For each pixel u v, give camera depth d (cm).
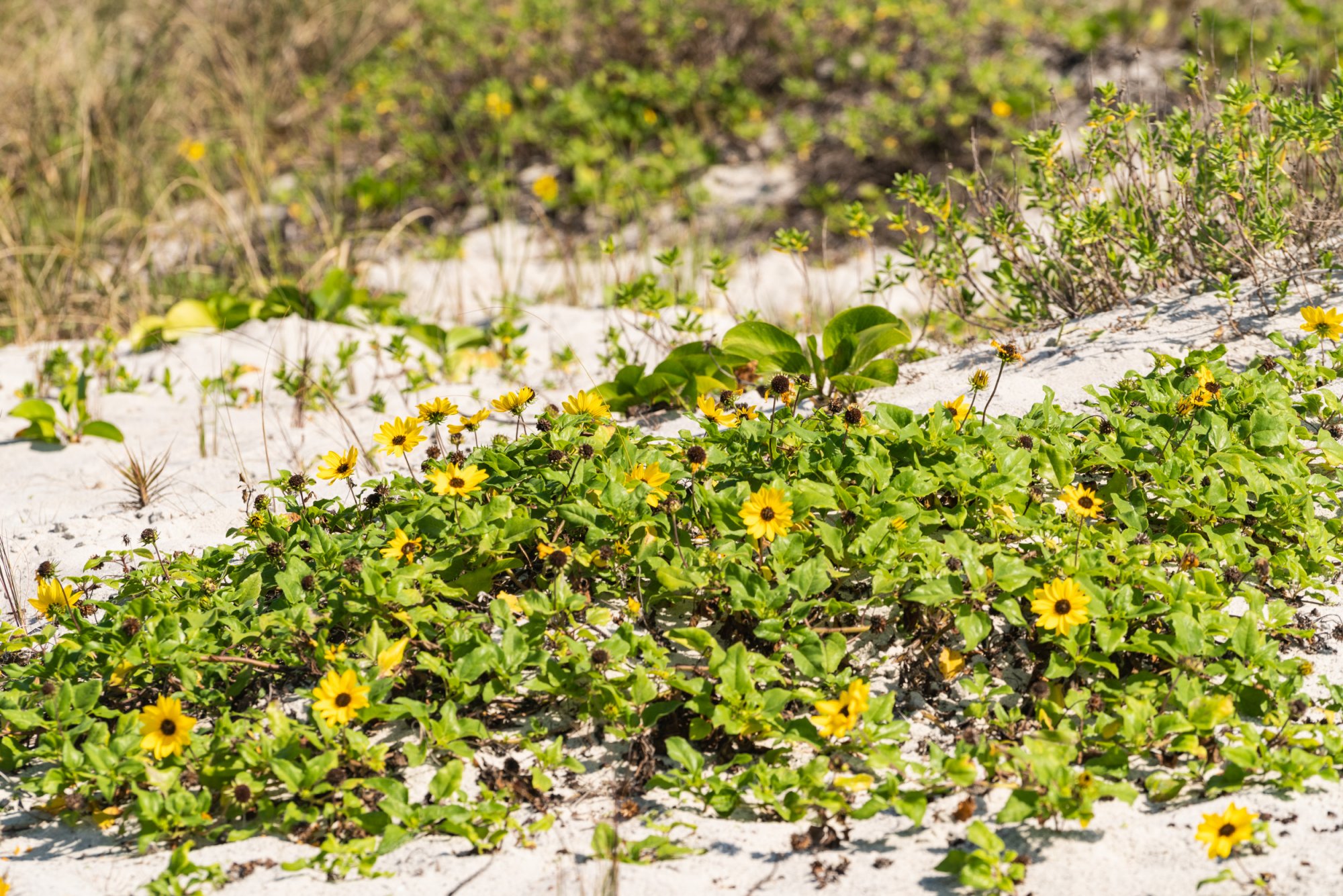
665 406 672
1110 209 692
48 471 677
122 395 798
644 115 1320
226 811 372
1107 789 330
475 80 1410
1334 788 351
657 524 452
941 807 356
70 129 1241
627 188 1238
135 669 417
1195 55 1327
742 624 421
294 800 369
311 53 1494
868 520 445
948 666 409
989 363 657
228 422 739
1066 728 367
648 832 355
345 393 778
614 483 445
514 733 399
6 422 754
